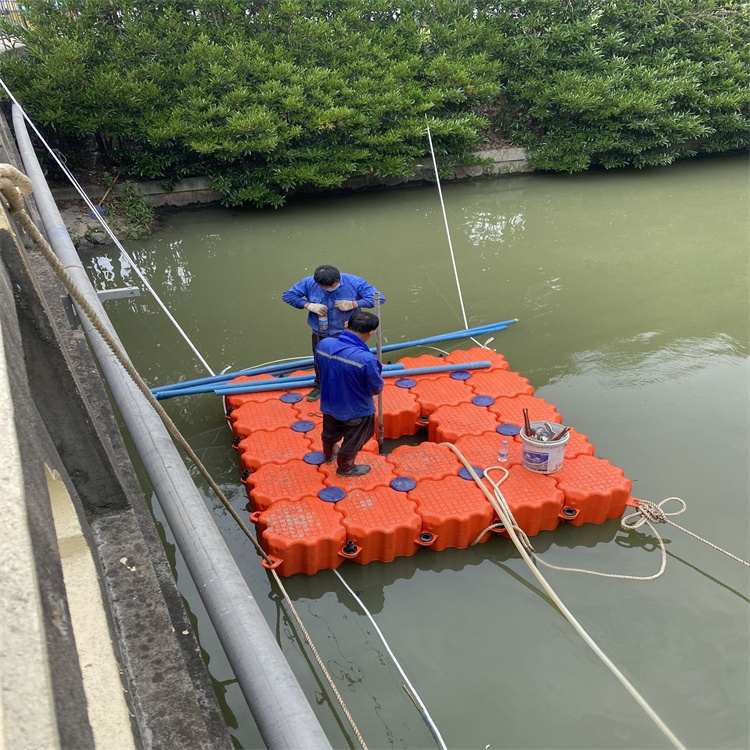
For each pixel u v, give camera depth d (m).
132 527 2.72
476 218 11.99
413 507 4.67
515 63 14.48
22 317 2.26
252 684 2.29
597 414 6.17
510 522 4.52
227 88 12.25
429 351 7.43
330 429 4.88
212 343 7.79
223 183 12.03
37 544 1.30
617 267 9.69
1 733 0.96
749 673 3.77
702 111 14.51
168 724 2.07
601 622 4.12
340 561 4.54
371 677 3.85
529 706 3.64
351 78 13.22
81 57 11.41
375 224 11.77
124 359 2.83
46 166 11.61
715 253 10.20
